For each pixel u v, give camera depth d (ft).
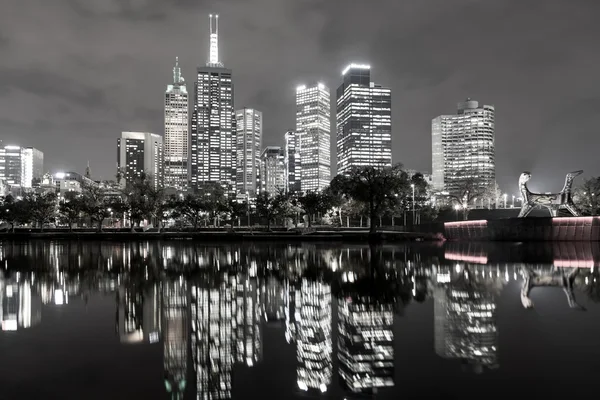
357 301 60.59
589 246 182.91
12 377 32.09
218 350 39.17
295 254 149.79
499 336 41.24
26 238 328.49
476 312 52.24
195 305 59.98
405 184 250.98
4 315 54.03
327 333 44.39
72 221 422.41
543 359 34.19
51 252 172.14
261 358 36.65
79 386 30.19
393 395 27.84
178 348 39.83
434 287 72.02
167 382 31.04
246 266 110.52
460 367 32.81
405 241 239.50
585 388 28.22
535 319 48.06
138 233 317.22
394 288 71.51
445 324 46.47
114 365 34.88
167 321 50.70
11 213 386.52
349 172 259.60
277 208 371.35
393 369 32.73
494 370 31.96
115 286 77.77
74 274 96.22
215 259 132.77
